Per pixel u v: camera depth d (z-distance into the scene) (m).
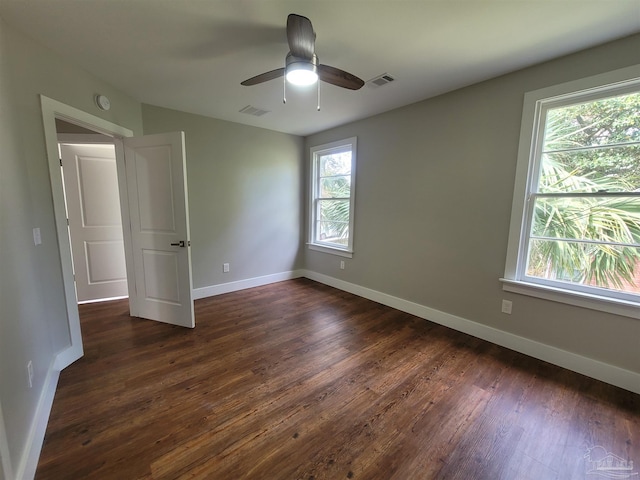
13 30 1.76
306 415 1.70
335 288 4.22
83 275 3.48
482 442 1.52
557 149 2.19
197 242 3.65
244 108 3.22
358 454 1.44
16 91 1.77
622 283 1.99
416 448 1.48
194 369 2.15
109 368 2.14
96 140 3.17
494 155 2.46
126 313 3.19
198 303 3.55
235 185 3.89
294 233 4.65
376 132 3.44
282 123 3.82
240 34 1.83
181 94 2.82
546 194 2.23
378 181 3.47
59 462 1.36
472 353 2.42
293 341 2.61
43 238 1.97
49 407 1.68
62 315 2.13
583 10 1.56
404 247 3.27
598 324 2.04
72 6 1.56
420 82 2.51
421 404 1.80
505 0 1.49
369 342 2.60
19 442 1.24
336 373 2.12
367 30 1.77
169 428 1.58
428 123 2.91
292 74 1.67
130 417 1.66
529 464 1.40
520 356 2.37
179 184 2.65
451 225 2.82
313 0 1.51
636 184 1.91
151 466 1.35
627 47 1.81
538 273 2.35
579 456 1.45
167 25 1.74
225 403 1.79
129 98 2.85
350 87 2.00
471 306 2.73
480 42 1.89
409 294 3.27
